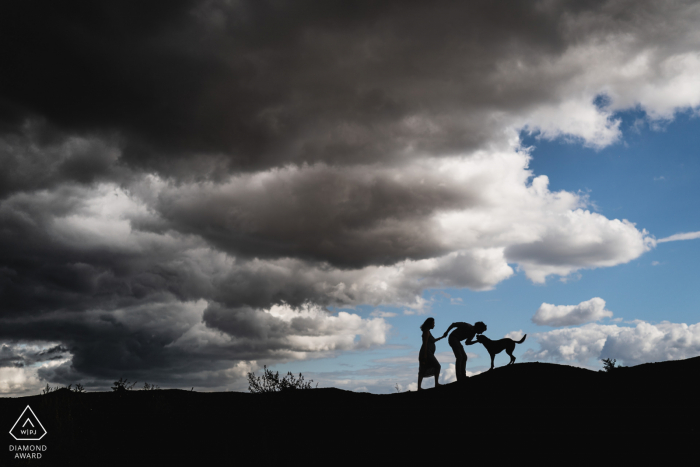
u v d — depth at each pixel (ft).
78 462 34.50
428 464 30.01
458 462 29.48
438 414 38.34
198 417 44.73
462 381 45.80
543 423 32.76
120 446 37.73
